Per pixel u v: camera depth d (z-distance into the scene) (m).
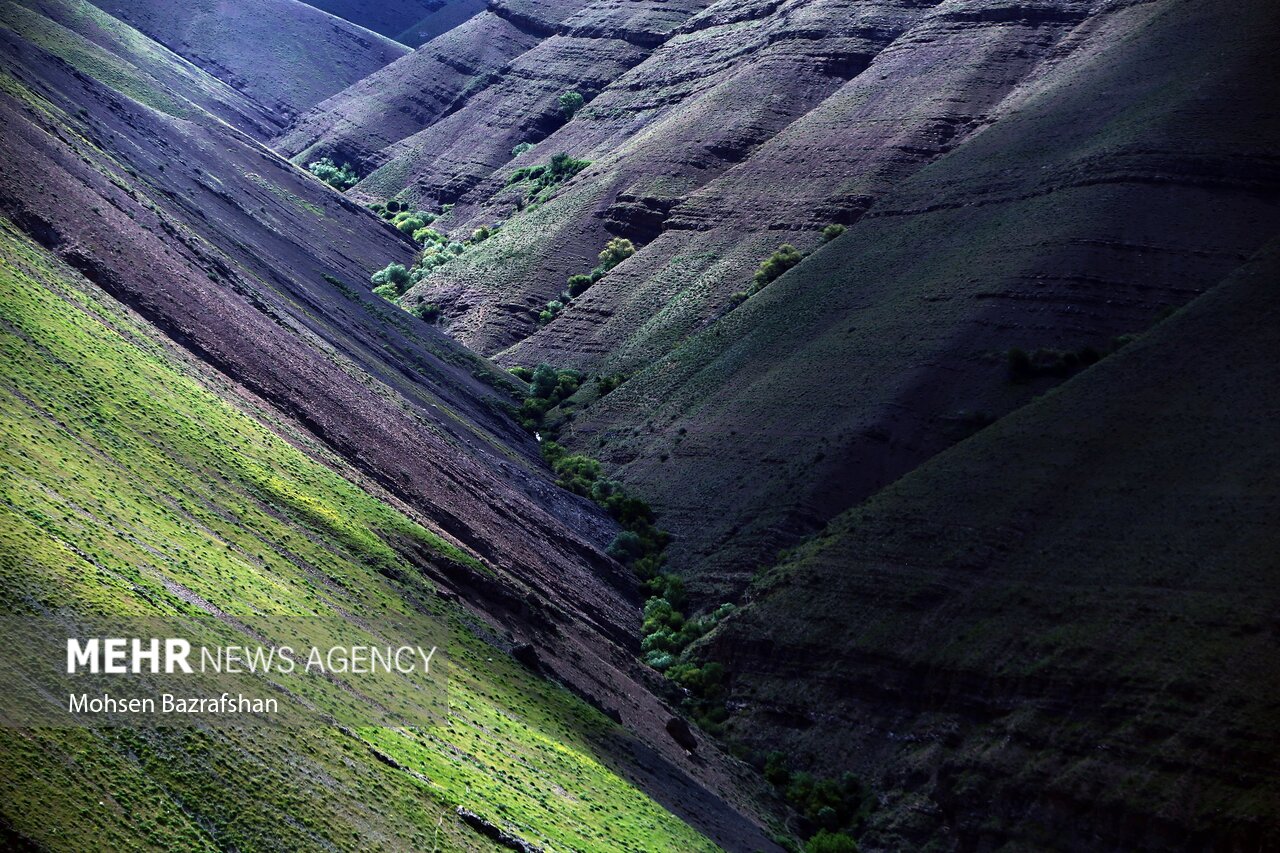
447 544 95.75
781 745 99.50
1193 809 78.56
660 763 85.75
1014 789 86.19
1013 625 96.12
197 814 50.56
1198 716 82.56
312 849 52.38
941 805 88.81
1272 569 89.12
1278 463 98.06
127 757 50.72
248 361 102.94
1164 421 108.69
